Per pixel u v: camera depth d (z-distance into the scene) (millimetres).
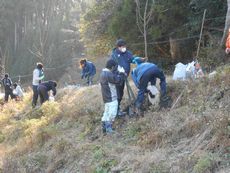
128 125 10336
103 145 9859
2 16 55906
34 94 16984
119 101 10898
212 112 8766
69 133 12000
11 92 21375
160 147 8781
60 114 14008
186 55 21094
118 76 10367
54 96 16719
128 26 22703
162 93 10461
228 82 9633
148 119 9922
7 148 13617
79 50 53312
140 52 22484
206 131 8289
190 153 8008
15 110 18531
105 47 26703
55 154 10820
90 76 17891
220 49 15266
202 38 19016
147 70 10250
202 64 15281
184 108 9703
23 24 57188
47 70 49750
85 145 10289
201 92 9930
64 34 55781
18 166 11156
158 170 7836
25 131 13914
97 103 12914
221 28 18203
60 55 52094
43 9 57750
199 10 19234
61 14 58969
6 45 55188
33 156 11305
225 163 7336
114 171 8555
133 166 8320
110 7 25453
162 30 21531
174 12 21125
